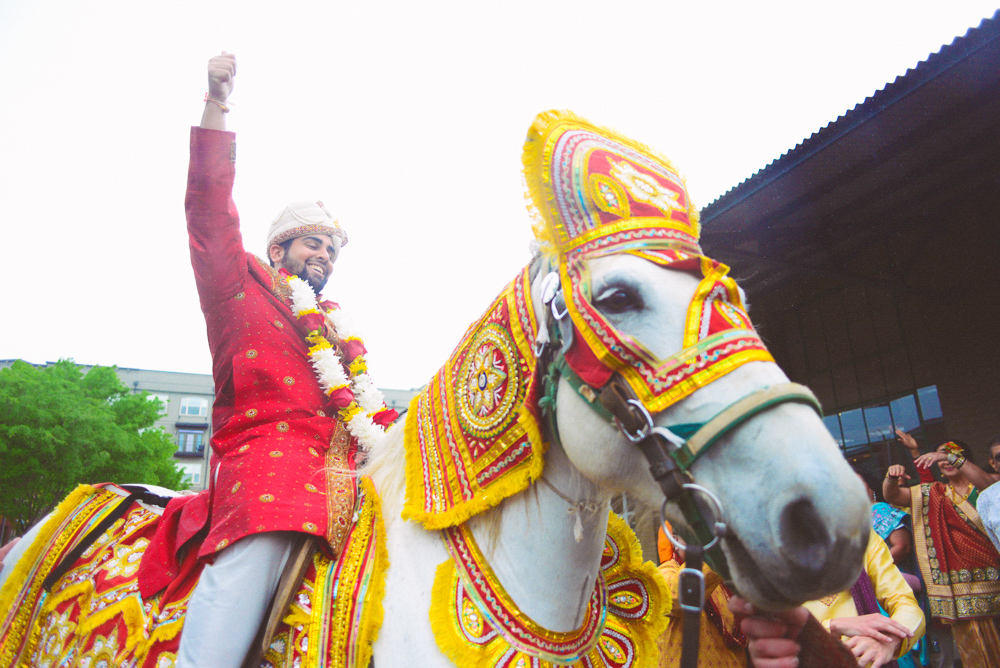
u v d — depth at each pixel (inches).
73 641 62.6
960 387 286.8
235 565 49.8
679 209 45.9
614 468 41.8
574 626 48.1
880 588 89.9
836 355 351.6
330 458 59.6
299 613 49.2
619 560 55.2
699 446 35.9
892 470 146.9
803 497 32.6
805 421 35.1
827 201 268.5
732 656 62.7
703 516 36.5
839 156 227.3
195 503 57.9
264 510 50.5
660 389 37.5
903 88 184.1
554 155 46.9
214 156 53.9
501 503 49.5
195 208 55.0
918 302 308.0
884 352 324.2
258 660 48.1
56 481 696.4
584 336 40.7
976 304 281.3
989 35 164.9
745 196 234.2
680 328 39.0
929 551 136.9
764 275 348.2
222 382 61.1
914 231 306.5
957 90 192.9
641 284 40.3
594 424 41.7
